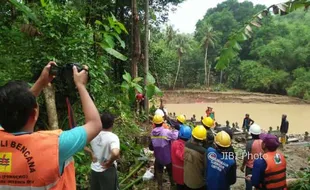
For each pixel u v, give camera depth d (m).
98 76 5.62
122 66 16.20
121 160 6.52
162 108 13.72
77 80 1.53
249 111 38.19
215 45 63.22
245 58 64.75
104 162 3.66
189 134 4.67
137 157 7.11
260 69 56.03
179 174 4.61
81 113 4.96
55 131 1.39
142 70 16.58
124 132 8.05
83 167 4.79
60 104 4.30
